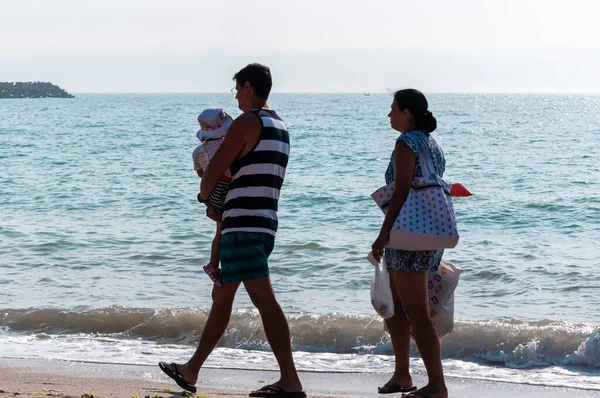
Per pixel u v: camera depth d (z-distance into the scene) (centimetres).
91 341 994
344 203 2408
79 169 3628
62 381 741
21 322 1084
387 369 837
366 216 2166
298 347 966
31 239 1770
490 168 3612
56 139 5931
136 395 646
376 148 4819
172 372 612
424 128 589
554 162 3881
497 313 1133
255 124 564
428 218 564
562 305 1180
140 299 1220
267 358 892
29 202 2484
